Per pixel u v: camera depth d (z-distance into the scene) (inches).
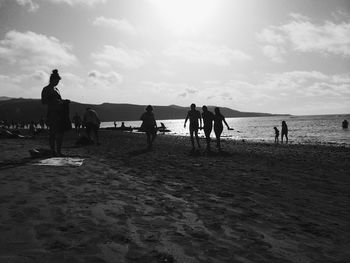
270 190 244.5
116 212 161.6
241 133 2223.2
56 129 368.5
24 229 128.9
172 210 174.2
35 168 282.8
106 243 119.8
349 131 2201.0
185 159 443.5
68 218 146.8
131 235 130.6
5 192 187.2
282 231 148.6
